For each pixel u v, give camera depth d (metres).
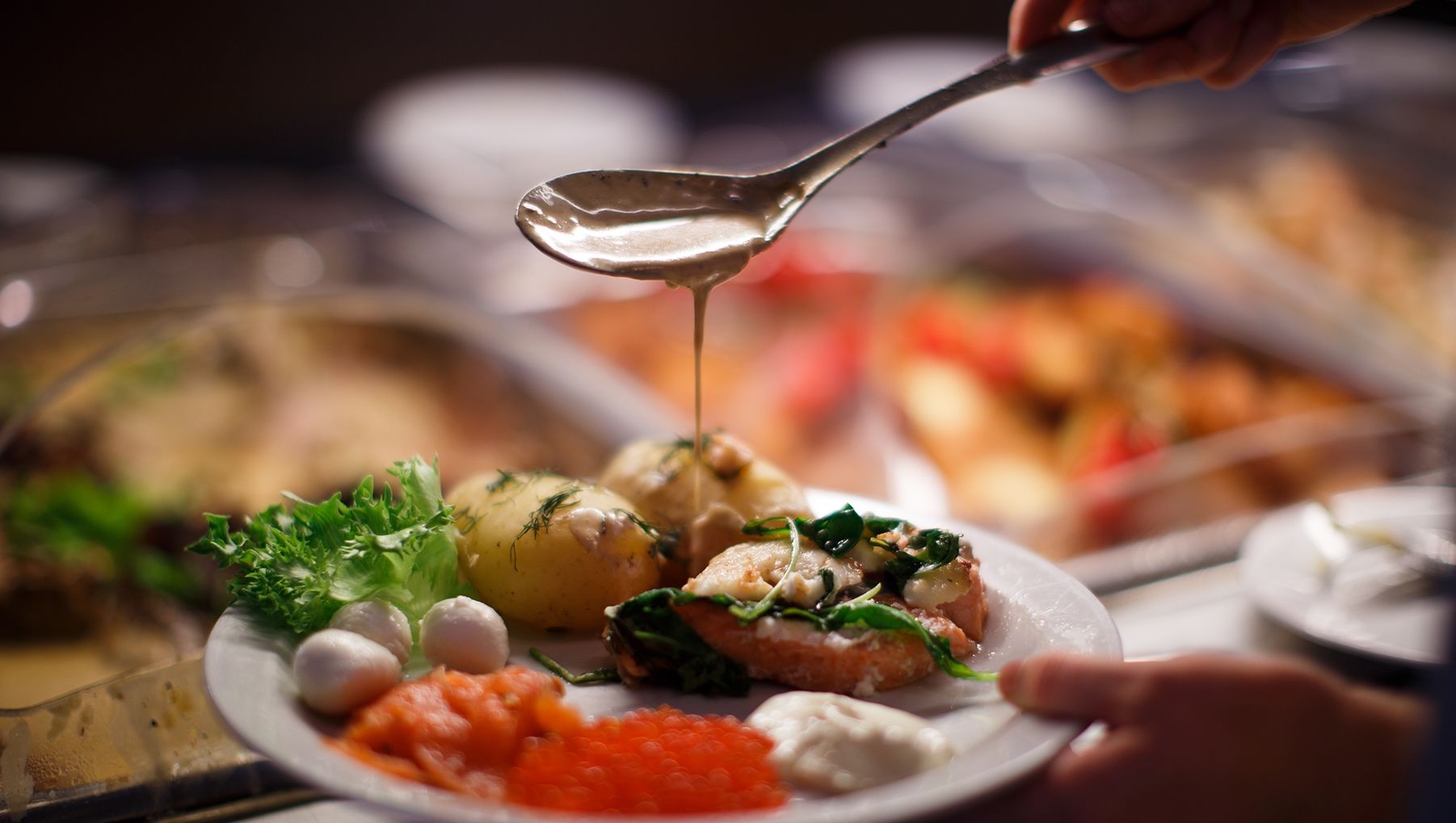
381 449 0.95
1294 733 0.60
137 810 0.65
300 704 0.60
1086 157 1.43
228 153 1.66
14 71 1.78
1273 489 0.95
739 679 0.63
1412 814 0.56
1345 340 1.14
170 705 0.67
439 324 1.10
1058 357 1.13
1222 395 1.07
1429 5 1.72
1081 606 0.65
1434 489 0.92
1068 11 0.77
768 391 1.08
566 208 0.65
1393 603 0.79
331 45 1.98
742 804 0.56
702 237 0.67
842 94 1.69
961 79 0.70
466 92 1.65
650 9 2.17
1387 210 1.36
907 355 1.14
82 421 0.92
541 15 2.10
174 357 0.99
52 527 0.86
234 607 0.63
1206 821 0.59
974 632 0.65
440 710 0.58
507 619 0.68
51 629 0.85
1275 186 1.38
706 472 0.71
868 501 0.73
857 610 0.63
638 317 1.21
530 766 0.57
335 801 0.67
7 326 1.01
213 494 0.90
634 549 0.67
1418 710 0.61
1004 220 1.28
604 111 1.59
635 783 0.57
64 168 1.41
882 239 1.34
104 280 1.11
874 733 0.58
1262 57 0.77
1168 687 0.60
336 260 1.22
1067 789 0.59
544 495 0.68
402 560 0.65
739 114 1.73
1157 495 0.91
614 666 0.65
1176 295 1.20
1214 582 0.85
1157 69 0.75
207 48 1.89
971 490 1.00
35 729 0.65
